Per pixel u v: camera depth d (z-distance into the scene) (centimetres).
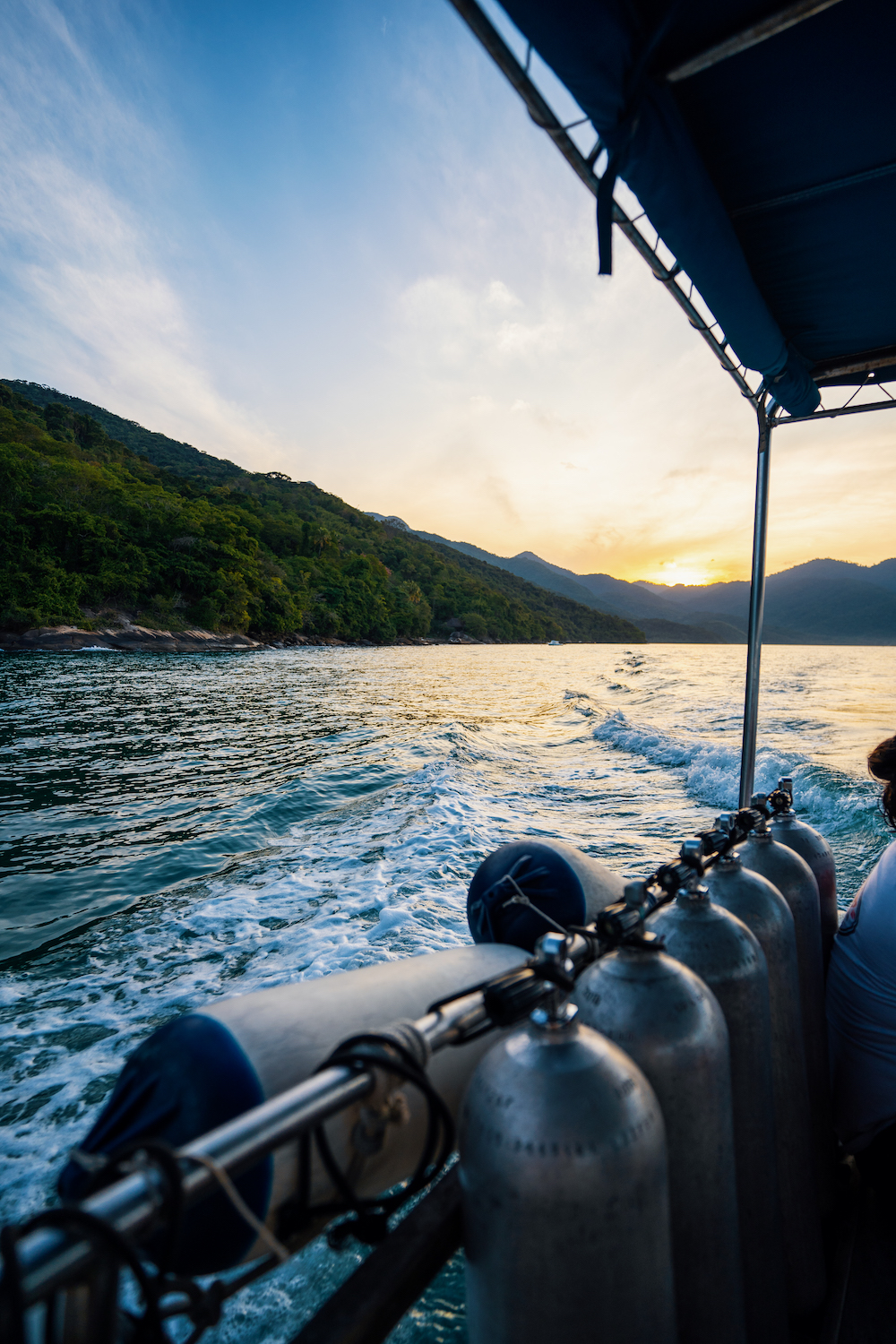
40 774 1175
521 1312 75
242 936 490
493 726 1911
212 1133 66
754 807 176
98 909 568
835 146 169
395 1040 78
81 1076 332
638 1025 94
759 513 288
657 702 2686
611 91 115
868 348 277
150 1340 60
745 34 117
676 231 164
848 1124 170
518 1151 74
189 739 1586
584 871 166
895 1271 152
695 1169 95
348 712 2231
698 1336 98
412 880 589
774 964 136
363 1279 90
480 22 101
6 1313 49
